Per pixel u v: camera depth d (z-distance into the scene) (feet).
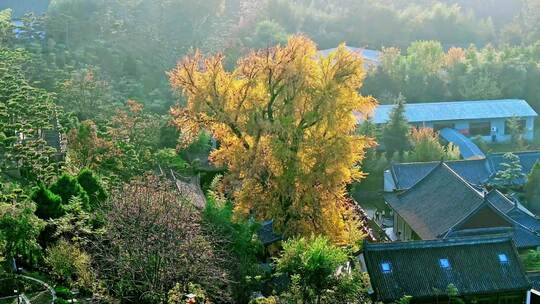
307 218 123.54
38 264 95.20
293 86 124.47
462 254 116.26
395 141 213.87
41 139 135.64
